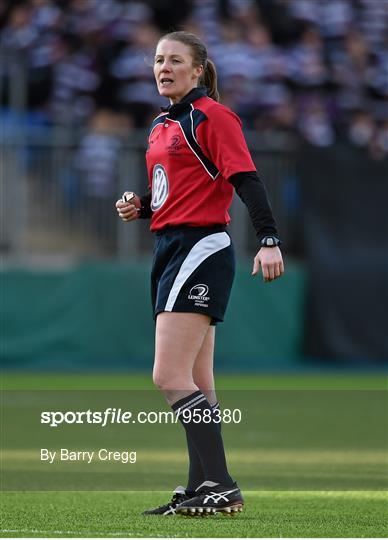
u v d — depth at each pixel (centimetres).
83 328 5853
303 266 6078
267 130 6850
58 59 6769
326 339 6097
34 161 5875
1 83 6322
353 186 6103
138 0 6962
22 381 5259
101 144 5919
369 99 7262
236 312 5981
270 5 7188
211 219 1892
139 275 5903
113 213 5962
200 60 1958
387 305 6122
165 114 1959
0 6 6894
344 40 7288
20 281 5800
